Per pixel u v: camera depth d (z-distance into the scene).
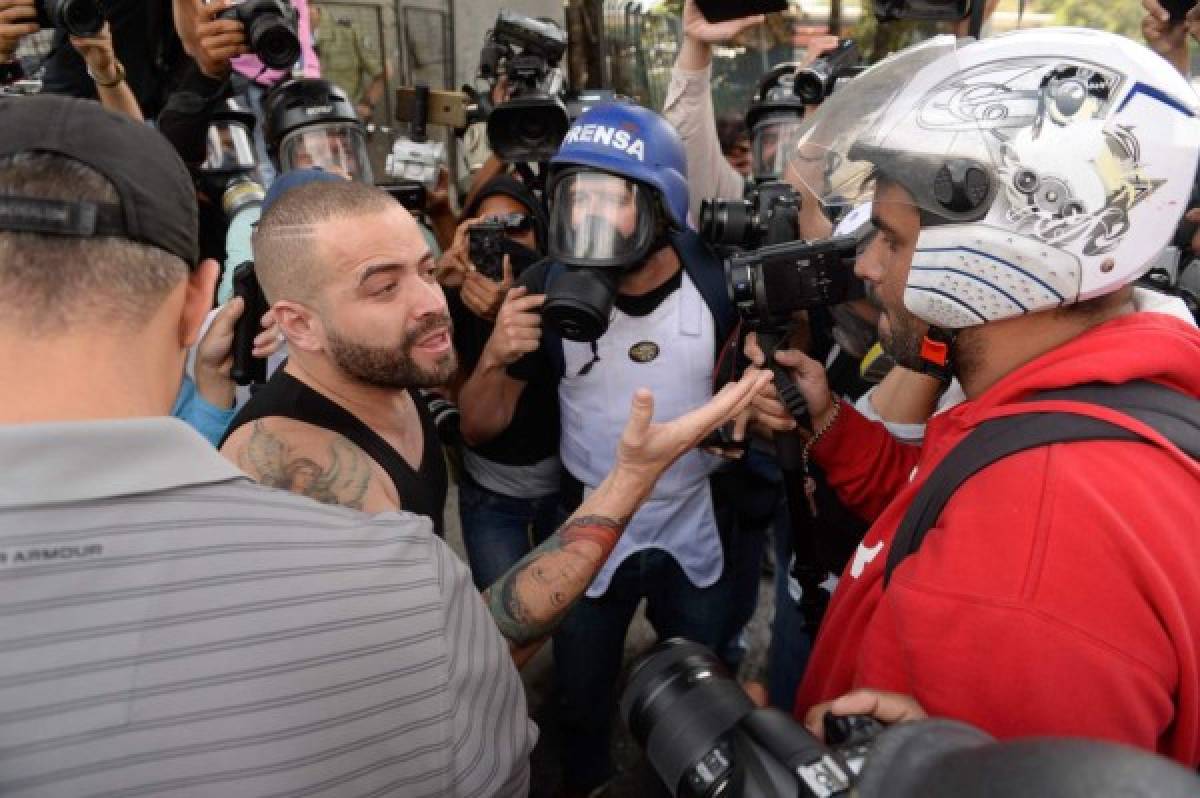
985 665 0.81
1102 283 0.92
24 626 0.60
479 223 2.07
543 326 1.82
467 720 0.81
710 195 2.65
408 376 1.29
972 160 0.93
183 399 1.65
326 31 4.97
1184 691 0.81
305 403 1.28
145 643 0.63
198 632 0.65
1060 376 0.91
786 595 2.07
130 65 2.94
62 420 0.67
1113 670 0.77
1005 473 0.87
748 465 2.18
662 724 0.91
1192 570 0.80
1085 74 0.90
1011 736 0.80
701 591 2.07
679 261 1.88
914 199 0.99
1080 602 0.78
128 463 0.67
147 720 0.62
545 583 1.26
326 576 0.72
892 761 0.53
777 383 1.53
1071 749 0.42
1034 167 0.90
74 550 0.63
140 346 0.71
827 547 1.84
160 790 0.62
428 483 1.46
